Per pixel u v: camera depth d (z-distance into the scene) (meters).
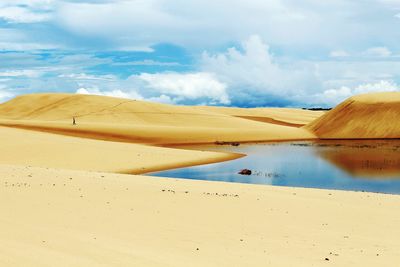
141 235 15.02
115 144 64.94
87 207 19.03
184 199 21.61
